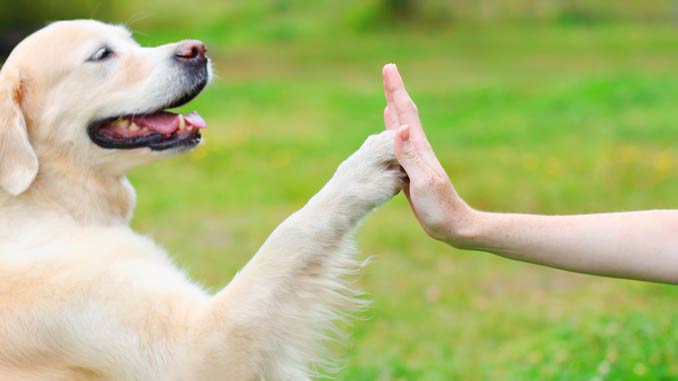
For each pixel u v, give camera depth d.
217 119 6.46
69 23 1.85
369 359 2.37
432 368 2.32
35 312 1.66
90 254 1.70
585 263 1.58
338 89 7.82
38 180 1.78
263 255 1.67
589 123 5.66
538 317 2.61
